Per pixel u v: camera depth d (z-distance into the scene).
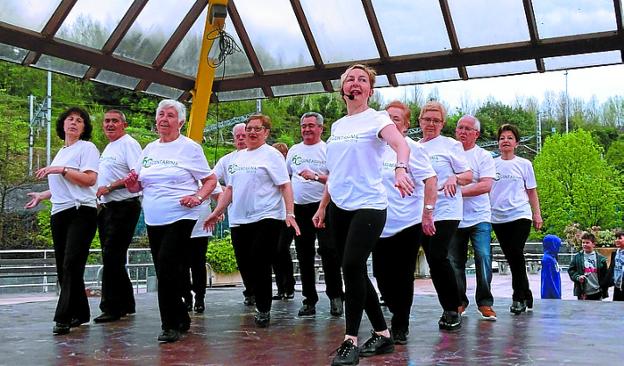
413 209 3.85
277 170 4.78
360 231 3.19
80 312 4.72
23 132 22.83
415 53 7.39
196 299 5.85
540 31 6.74
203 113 7.25
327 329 4.58
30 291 14.99
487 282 5.04
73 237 4.49
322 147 5.77
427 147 4.67
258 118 4.90
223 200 5.05
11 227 19.78
